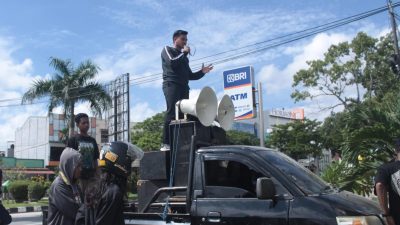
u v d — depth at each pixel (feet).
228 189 16.53
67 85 88.94
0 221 18.11
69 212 16.89
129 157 12.71
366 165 26.99
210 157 17.21
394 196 18.10
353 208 14.64
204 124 19.02
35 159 191.21
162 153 19.36
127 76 100.68
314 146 137.59
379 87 106.32
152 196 19.33
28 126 206.39
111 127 103.60
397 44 66.39
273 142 144.05
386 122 26.84
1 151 230.07
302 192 15.31
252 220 15.49
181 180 18.69
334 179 27.50
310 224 14.56
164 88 21.27
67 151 17.79
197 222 16.62
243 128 202.80
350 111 28.99
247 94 56.24
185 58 21.56
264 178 15.23
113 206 11.75
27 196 102.37
